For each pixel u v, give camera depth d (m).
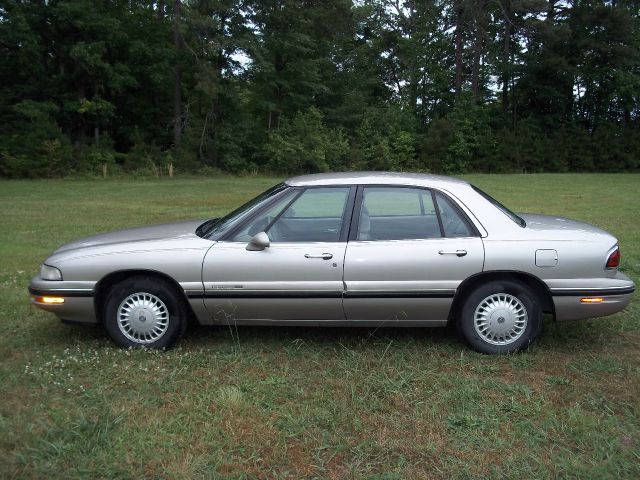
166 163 36.06
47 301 4.62
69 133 37.03
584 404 3.80
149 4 39.06
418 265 4.45
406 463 3.11
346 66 48.19
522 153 45.44
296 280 4.50
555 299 4.48
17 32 32.47
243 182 30.59
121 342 4.71
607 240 4.57
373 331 5.04
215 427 3.46
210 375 4.24
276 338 5.00
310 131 39.53
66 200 19.14
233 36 37.75
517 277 4.53
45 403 3.79
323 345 4.84
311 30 43.41
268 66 38.09
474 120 45.81
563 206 16.80
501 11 46.78
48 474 2.99
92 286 4.57
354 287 4.48
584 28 46.97
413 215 4.64
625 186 26.69
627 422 3.55
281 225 4.69
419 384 4.08
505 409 3.71
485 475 3.00
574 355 4.64
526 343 4.58
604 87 48.50
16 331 5.25
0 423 3.49
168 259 4.56
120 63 36.06
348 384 4.07
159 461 3.10
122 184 28.31
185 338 4.99
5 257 8.69
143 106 39.34
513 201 18.55
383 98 54.09
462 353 4.62
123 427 3.45
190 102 40.12
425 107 50.03
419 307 4.54
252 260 4.51
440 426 3.50
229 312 4.61
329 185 4.74
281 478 2.97
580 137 46.03
